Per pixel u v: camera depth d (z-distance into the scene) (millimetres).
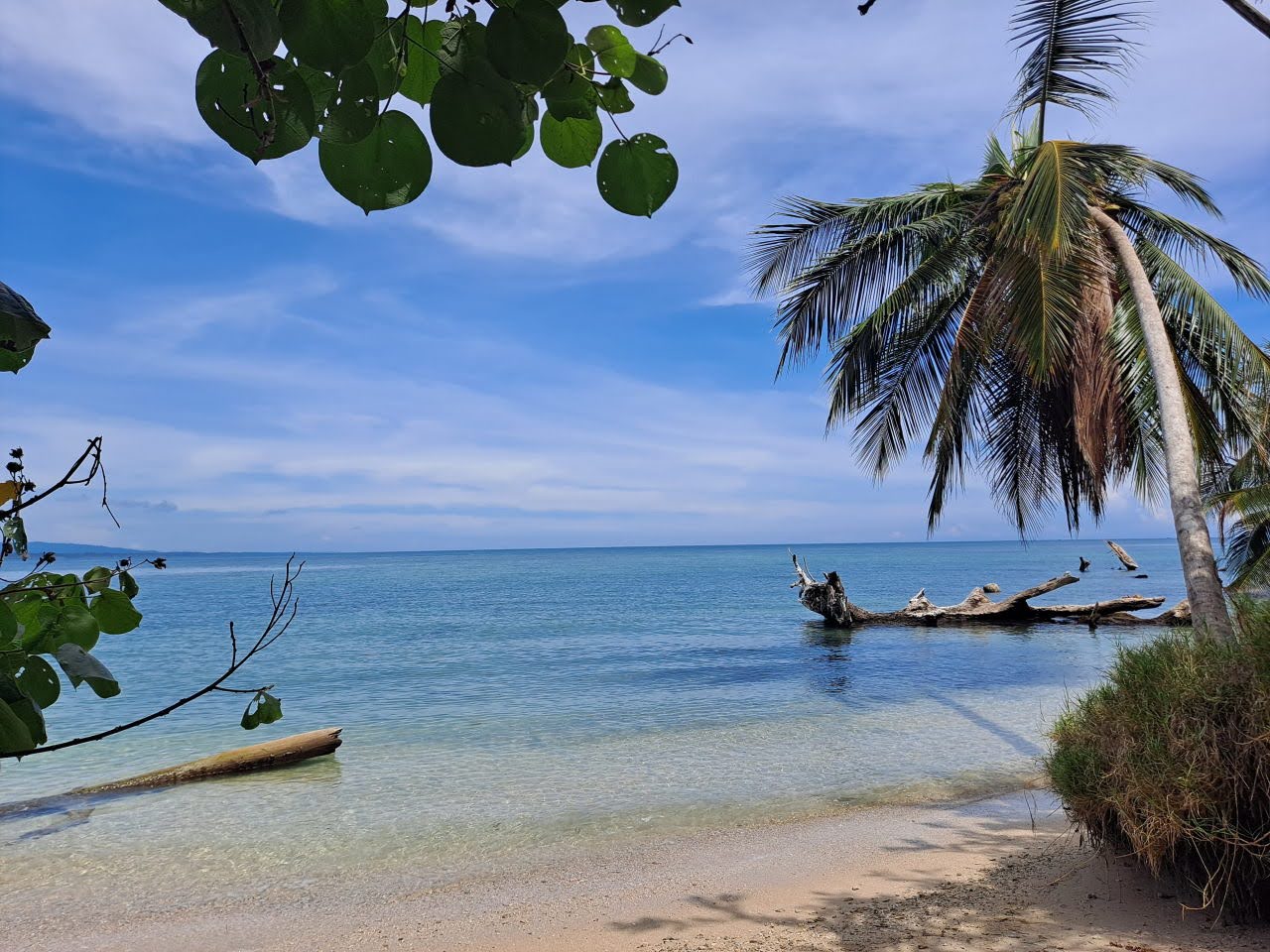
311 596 55844
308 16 729
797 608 39344
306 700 16078
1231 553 12461
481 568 135500
